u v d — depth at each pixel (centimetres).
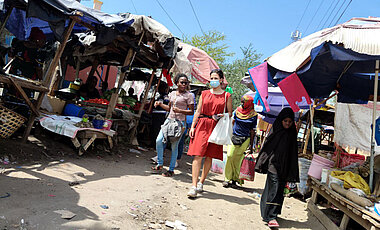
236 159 548
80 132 531
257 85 427
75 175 403
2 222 220
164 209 342
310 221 423
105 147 629
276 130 381
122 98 846
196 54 1016
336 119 611
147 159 661
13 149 442
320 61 489
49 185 336
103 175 436
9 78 440
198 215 348
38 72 758
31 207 261
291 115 371
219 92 439
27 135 493
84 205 294
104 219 270
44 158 457
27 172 371
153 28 638
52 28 486
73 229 235
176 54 772
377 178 402
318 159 497
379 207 292
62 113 692
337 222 396
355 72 498
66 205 283
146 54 746
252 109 547
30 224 227
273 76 462
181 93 509
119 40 658
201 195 444
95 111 670
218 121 426
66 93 699
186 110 497
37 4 444
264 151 386
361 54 316
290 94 397
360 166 465
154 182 455
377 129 433
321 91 585
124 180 430
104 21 530
